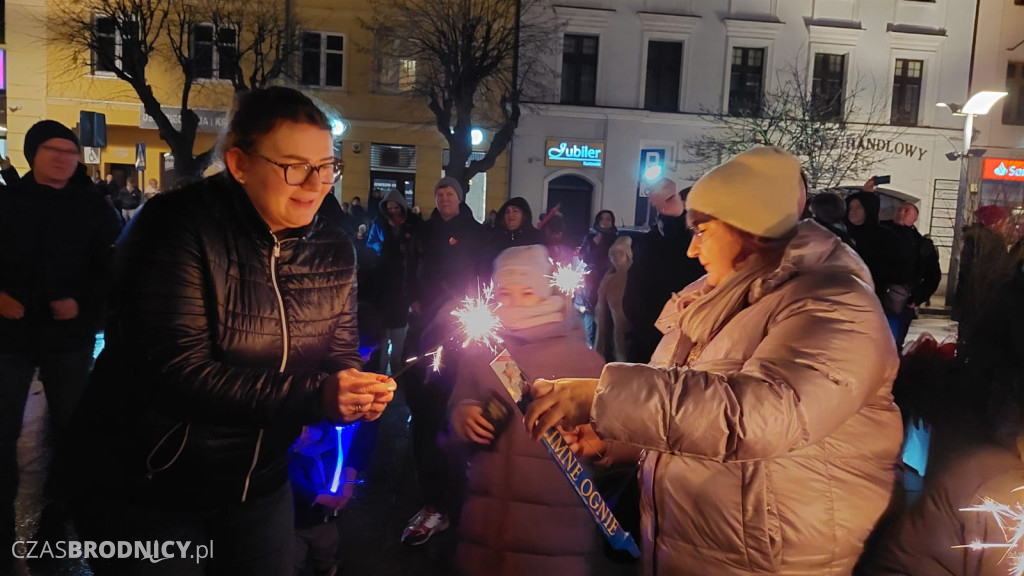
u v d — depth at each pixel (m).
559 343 2.81
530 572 2.61
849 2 23.52
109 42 21.27
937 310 16.20
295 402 1.78
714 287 1.93
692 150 23.48
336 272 2.05
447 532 4.16
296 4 22.30
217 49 21.50
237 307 1.85
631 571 2.72
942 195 24.12
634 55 23.30
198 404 1.77
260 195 1.85
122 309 1.81
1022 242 2.69
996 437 1.89
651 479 1.86
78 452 1.89
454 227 5.65
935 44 23.72
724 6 23.34
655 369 1.58
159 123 19.36
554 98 23.02
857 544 1.72
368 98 23.00
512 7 22.25
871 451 1.72
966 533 1.80
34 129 3.70
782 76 23.41
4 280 3.68
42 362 3.80
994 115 24.08
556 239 6.86
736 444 1.50
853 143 22.72
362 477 5.20
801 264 1.71
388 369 7.59
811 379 1.51
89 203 3.86
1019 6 23.83
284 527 2.08
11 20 21.34
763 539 1.69
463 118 19.88
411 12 20.75
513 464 2.63
